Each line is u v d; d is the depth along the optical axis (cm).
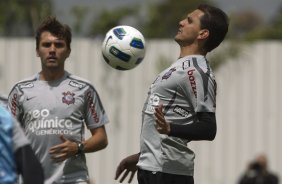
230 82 5547
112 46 2581
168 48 5531
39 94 2544
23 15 6725
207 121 2247
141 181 2347
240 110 5553
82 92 2570
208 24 2359
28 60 5553
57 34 2561
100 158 5509
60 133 2527
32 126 2531
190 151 2342
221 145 5538
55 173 2517
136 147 5516
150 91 2367
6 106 2573
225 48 5519
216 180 5506
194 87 2275
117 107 5531
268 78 5556
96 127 2597
